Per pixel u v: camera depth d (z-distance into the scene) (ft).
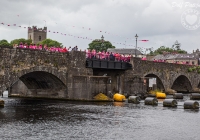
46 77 199.41
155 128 107.96
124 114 137.59
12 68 167.43
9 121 116.26
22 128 103.86
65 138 91.56
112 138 92.48
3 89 163.53
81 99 194.90
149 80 250.57
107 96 199.00
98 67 216.54
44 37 611.06
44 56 183.73
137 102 186.70
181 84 336.29
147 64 262.47
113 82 250.37
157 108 161.99
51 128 104.78
